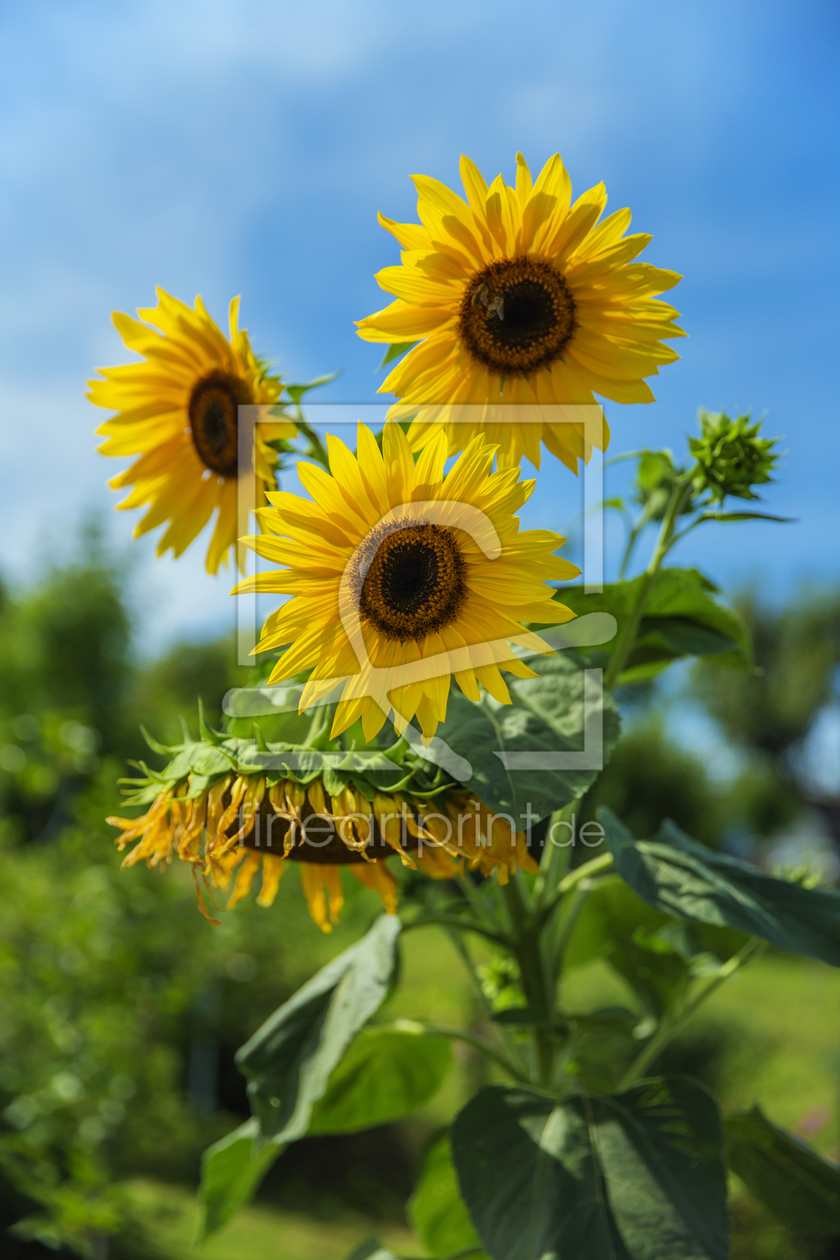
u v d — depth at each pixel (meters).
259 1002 3.42
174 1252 2.60
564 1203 0.58
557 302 0.57
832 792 12.72
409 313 0.58
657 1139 0.60
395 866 0.81
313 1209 3.44
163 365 0.68
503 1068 0.77
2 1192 2.14
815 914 0.64
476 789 0.51
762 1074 3.43
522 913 0.70
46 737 2.08
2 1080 1.89
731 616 0.73
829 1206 0.76
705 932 0.83
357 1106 0.84
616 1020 0.73
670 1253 0.55
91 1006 1.92
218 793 0.56
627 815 8.34
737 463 0.63
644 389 0.58
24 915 1.93
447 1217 0.89
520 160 0.55
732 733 12.80
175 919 2.11
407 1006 3.46
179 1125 2.25
